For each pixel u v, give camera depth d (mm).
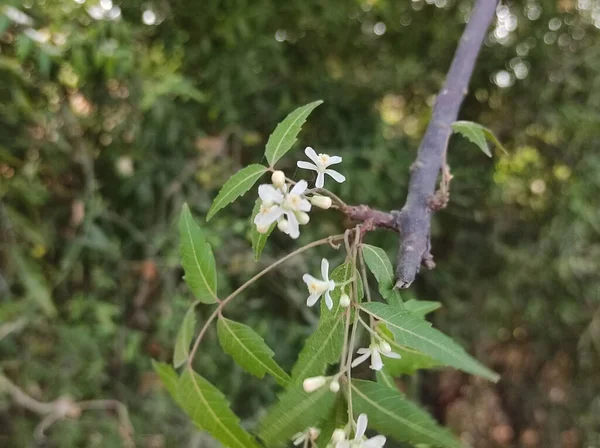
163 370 117
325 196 95
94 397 240
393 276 92
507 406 317
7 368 234
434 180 111
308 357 87
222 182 255
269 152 99
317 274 248
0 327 221
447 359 82
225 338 103
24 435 230
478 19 135
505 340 304
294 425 82
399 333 84
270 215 86
